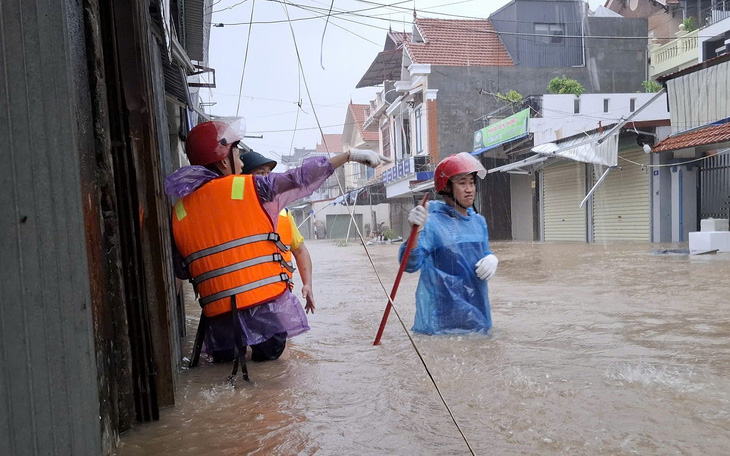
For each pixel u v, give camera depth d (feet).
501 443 5.55
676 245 43.45
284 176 9.07
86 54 6.17
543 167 62.44
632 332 11.45
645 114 55.31
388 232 93.15
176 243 9.32
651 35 73.15
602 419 6.18
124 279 6.70
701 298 16.26
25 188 4.56
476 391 7.34
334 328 13.37
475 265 12.14
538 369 8.45
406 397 7.20
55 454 4.61
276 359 9.90
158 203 7.50
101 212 6.27
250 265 9.09
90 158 5.85
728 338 10.64
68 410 4.68
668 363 8.71
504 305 15.87
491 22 74.69
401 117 83.15
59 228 4.69
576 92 60.03
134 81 7.19
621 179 53.16
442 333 11.82
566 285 20.63
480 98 72.59
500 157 65.36
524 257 36.86
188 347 11.98
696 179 47.42
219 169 9.66
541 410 6.52
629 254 36.11
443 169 12.59
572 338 10.95
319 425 6.29
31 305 4.56
